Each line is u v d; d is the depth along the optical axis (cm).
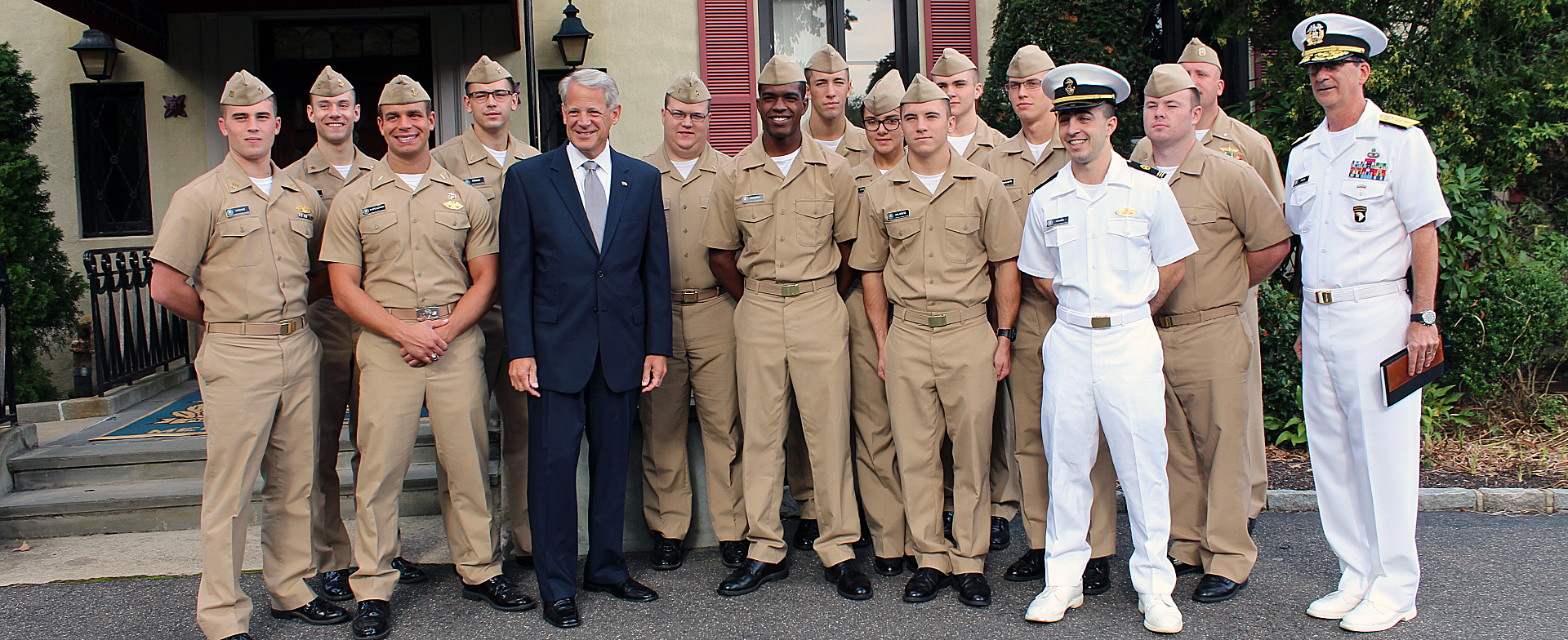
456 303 353
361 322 339
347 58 714
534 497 350
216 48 700
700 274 390
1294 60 616
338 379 383
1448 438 562
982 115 678
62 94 708
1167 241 325
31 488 481
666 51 730
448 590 380
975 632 331
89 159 720
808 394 369
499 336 394
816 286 369
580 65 703
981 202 353
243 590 378
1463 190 575
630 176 355
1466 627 324
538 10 714
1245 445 354
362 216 342
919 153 353
